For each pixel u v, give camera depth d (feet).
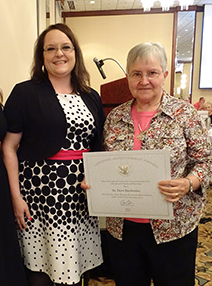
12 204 3.45
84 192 3.75
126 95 5.95
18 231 3.84
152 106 3.41
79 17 18.58
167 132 3.14
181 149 3.12
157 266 3.43
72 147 3.61
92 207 3.35
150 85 3.19
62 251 3.57
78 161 3.65
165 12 18.17
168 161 2.89
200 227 8.15
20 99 3.51
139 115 3.44
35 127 3.51
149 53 3.06
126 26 18.53
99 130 3.97
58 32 3.65
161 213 3.08
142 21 18.39
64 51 3.68
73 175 3.60
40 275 3.81
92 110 3.95
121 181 3.14
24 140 3.67
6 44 6.38
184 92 31.17
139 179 3.06
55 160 3.55
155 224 3.25
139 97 3.31
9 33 6.61
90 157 3.19
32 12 9.03
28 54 8.44
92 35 18.75
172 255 3.34
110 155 3.11
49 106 3.54
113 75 19.08
